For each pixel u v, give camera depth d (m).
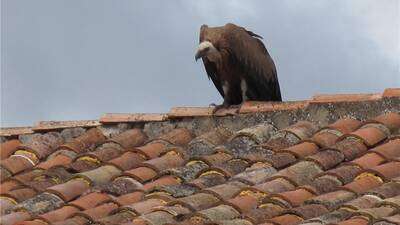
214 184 28.61
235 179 28.36
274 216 25.66
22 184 31.17
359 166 27.94
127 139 33.69
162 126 34.38
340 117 31.69
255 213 25.75
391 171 27.22
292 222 25.12
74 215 27.89
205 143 31.86
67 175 31.52
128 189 29.39
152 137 34.31
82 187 30.05
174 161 31.17
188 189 28.34
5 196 30.25
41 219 27.86
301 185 27.42
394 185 26.19
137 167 31.02
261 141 31.27
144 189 29.17
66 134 35.19
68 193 29.56
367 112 31.34
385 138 29.91
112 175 30.84
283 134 30.92
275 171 28.89
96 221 27.06
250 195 27.19
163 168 30.61
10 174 32.53
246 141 31.30
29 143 34.81
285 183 27.64
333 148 29.31
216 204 26.88
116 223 26.70
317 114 32.03
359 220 24.11
